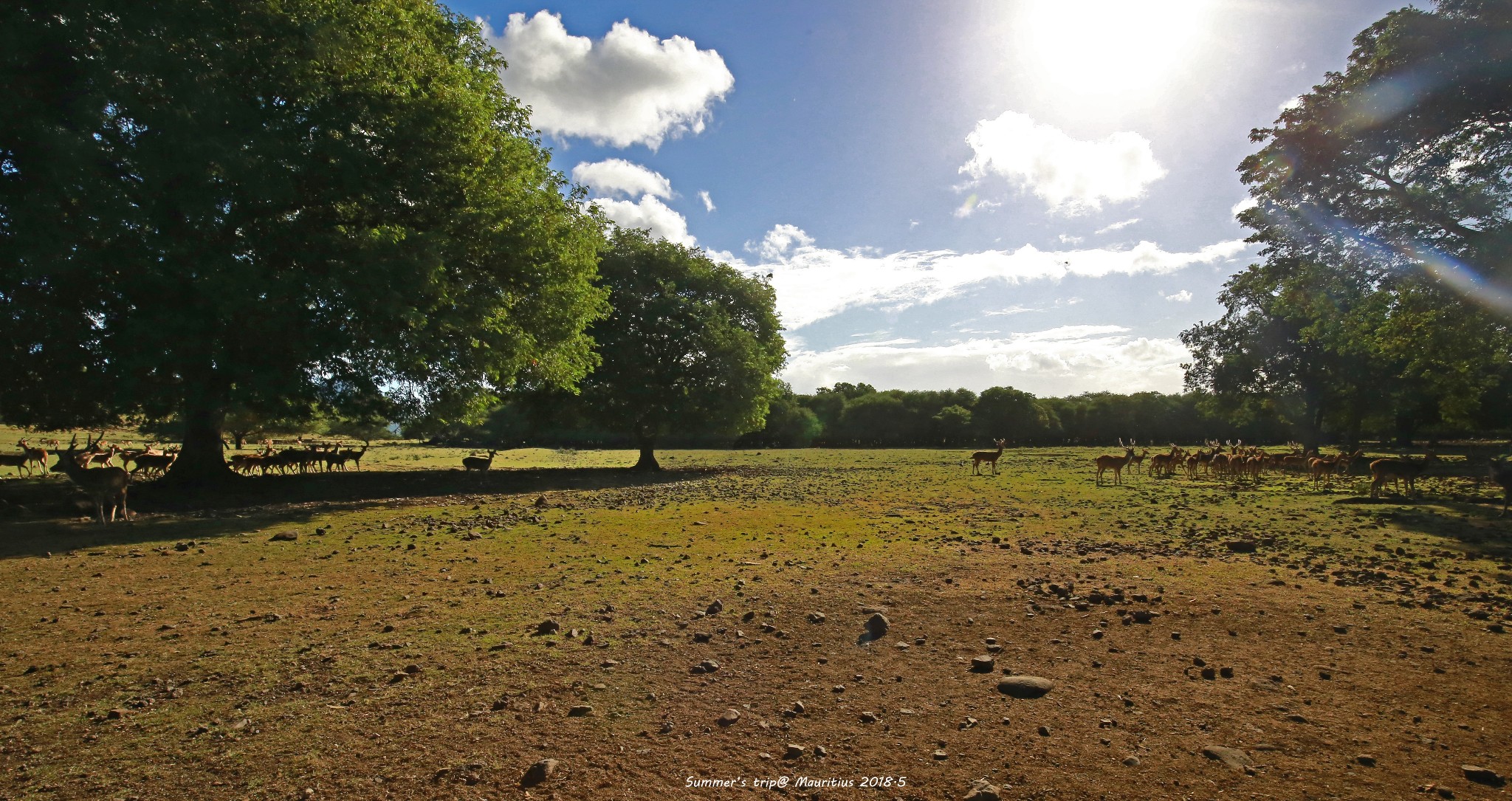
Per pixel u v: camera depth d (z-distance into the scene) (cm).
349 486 2186
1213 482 2727
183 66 1445
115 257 1441
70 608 728
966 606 725
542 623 648
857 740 432
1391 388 4331
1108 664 563
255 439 5728
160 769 393
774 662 566
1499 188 1806
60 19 1379
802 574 882
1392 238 1928
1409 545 1132
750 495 2092
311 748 418
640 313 3331
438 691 503
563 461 4475
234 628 655
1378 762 404
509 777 385
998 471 3488
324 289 1572
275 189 1558
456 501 1856
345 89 1698
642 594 781
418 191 1803
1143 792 371
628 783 380
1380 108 1834
